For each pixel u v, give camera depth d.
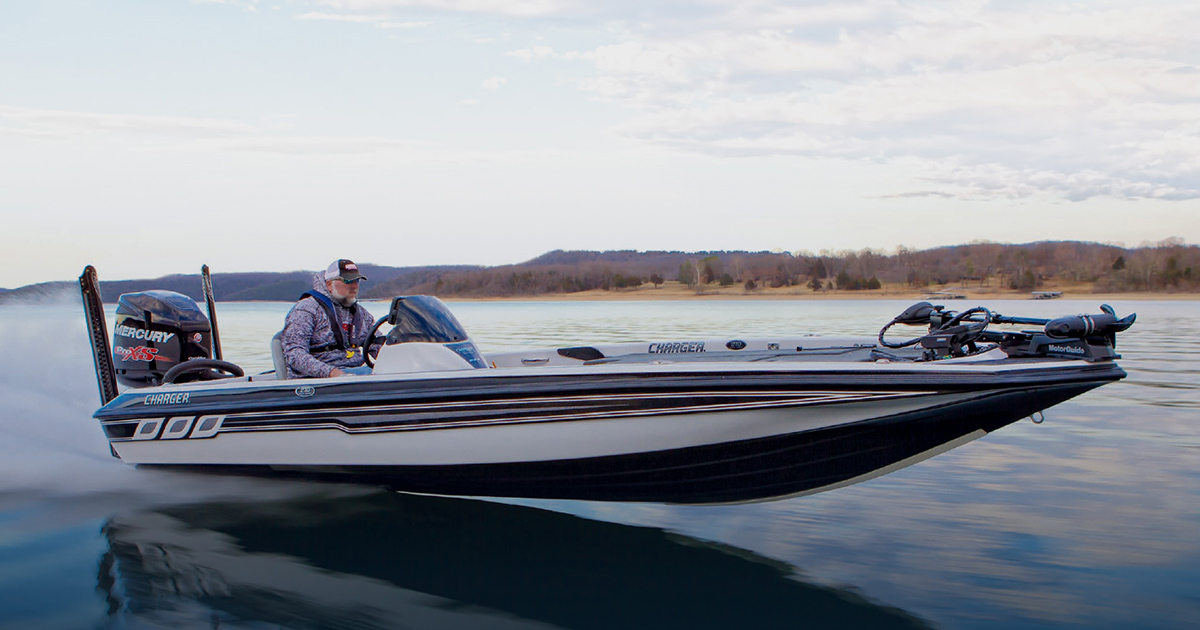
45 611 2.59
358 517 3.67
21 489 4.02
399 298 4.12
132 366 4.66
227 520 3.59
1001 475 4.16
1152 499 3.68
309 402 3.82
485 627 2.48
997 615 2.55
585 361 4.96
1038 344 3.44
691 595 2.75
